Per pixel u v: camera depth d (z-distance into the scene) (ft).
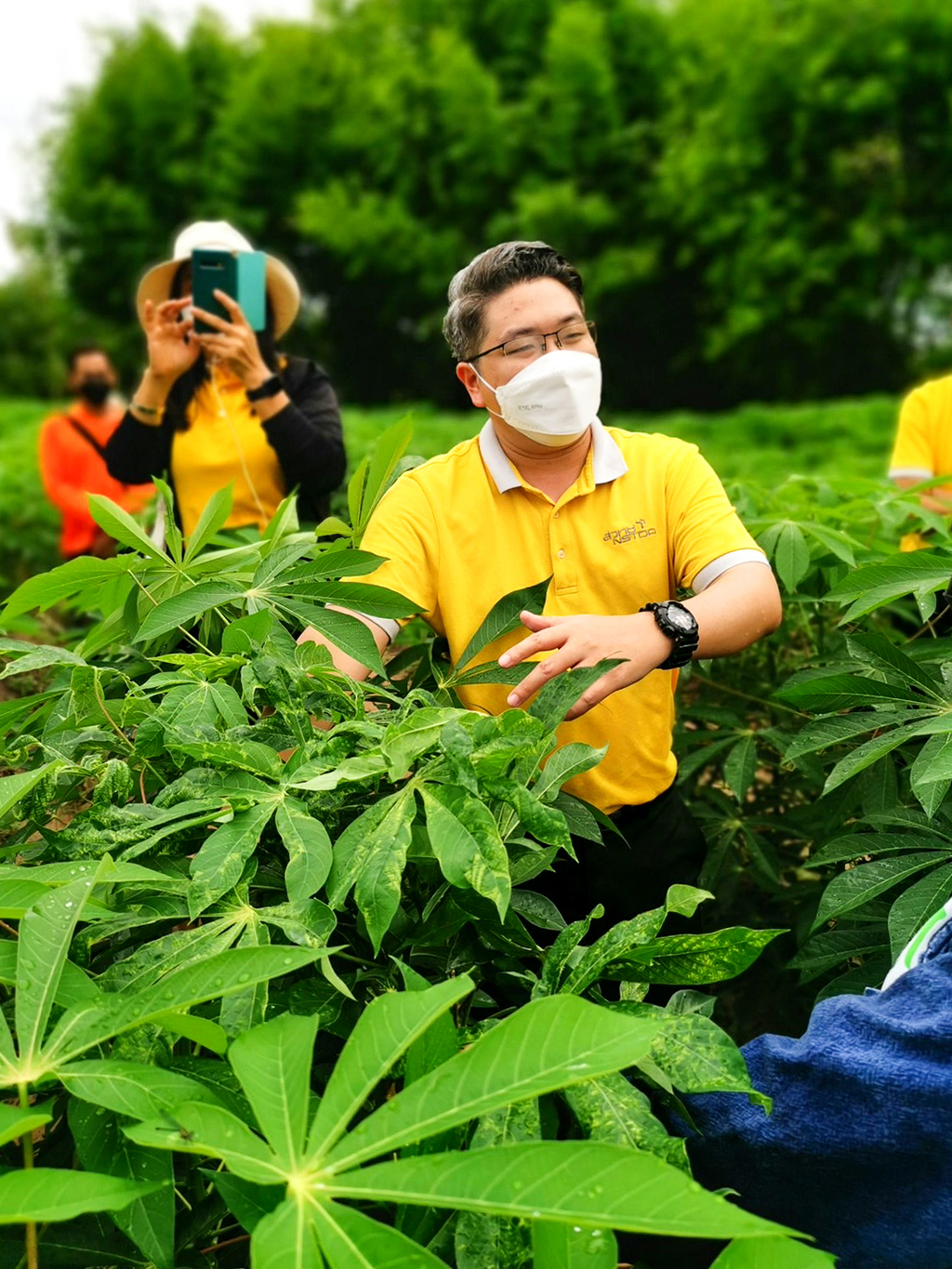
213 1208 3.93
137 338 97.86
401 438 6.36
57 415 18.58
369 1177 3.13
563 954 4.17
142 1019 3.41
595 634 5.31
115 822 4.36
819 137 73.05
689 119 81.05
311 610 5.61
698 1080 3.79
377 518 6.40
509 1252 3.45
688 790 8.60
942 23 70.33
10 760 4.89
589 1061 3.29
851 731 5.76
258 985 3.92
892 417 48.62
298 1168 3.16
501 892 3.87
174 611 5.52
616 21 85.40
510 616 5.74
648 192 79.36
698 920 6.84
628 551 6.28
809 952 6.03
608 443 6.36
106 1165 3.54
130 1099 3.39
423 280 84.17
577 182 81.87
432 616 6.48
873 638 6.04
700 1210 2.97
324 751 4.49
